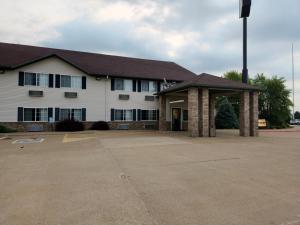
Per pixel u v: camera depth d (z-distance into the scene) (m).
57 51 24.30
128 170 6.52
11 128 19.19
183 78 24.94
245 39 20.58
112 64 24.70
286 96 35.69
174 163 7.44
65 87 21.02
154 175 6.01
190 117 15.70
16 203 4.16
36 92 19.86
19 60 20.20
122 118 22.98
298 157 8.59
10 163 7.45
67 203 4.16
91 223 3.42
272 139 14.97
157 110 24.23
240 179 5.71
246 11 20.45
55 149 10.31
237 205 4.13
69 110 21.14
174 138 14.70
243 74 20.53
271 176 5.98
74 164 7.27
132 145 11.44
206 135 15.95
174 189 4.95
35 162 7.59
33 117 19.89
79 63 23.03
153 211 3.85
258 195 4.62
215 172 6.35
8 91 19.22
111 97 22.64
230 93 18.73
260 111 36.22
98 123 21.70
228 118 27.69
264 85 35.66
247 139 14.84
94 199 4.35
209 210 3.91
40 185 5.19
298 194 4.69
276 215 3.75
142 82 23.84
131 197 4.46
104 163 7.39
